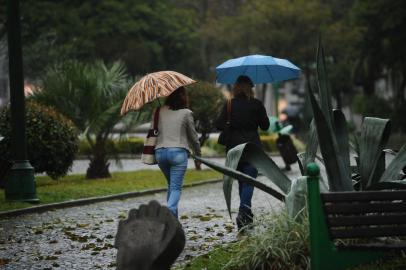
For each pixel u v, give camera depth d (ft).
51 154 57.52
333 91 203.10
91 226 38.17
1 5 137.39
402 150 26.18
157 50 209.26
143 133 149.28
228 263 24.18
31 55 144.05
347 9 204.33
